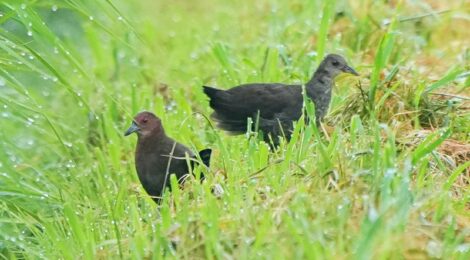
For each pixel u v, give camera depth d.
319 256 9.11
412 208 9.80
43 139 13.98
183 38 18.61
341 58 13.77
